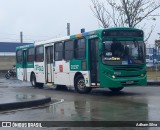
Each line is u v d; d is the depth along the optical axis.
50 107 14.59
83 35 20.22
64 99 17.64
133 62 18.95
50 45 24.42
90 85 19.70
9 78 45.06
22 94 19.38
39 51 26.30
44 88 26.44
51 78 24.44
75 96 19.12
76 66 21.00
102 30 18.64
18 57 30.81
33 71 27.36
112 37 18.80
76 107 14.40
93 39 19.44
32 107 14.66
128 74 18.81
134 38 19.17
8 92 21.41
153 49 30.44
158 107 13.70
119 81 18.56
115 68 18.62
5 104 14.02
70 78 21.78
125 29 19.03
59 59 23.16
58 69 23.31
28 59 28.45
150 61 30.62
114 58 18.69
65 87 25.69
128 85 18.78
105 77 18.56
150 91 21.06
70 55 21.70
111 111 13.02
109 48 18.69
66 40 22.22
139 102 15.41
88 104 15.30
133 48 19.11
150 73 35.72
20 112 13.29
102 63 18.59
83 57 20.27
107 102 15.87
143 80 19.12
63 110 13.59
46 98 16.11
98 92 21.30
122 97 17.86
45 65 25.28
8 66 65.69
